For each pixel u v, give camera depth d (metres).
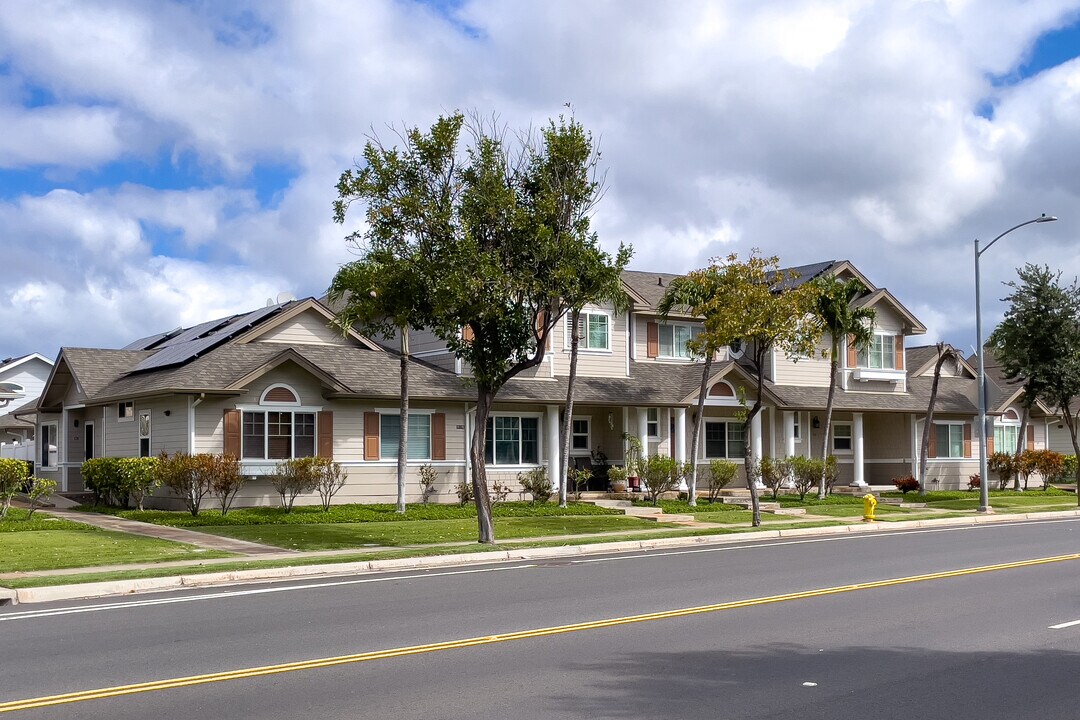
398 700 8.61
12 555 19.00
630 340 38.59
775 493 37.69
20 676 9.57
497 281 20.25
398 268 20.55
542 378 35.47
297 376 30.44
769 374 41.59
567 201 21.50
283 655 10.48
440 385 32.75
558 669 9.81
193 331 38.62
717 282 29.31
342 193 20.98
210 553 19.81
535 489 33.22
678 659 10.29
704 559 20.34
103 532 23.42
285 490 29.42
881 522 30.02
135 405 31.62
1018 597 14.68
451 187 21.11
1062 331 38.22
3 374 60.06
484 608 13.64
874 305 43.94
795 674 9.64
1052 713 8.34
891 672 9.75
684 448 37.50
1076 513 35.31
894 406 43.34
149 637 11.62
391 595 15.06
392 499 32.03
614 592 15.20
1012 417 50.84
